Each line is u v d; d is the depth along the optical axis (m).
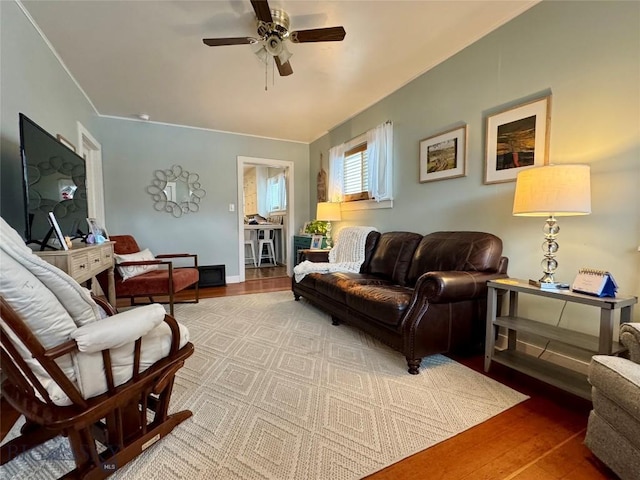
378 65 2.83
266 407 1.52
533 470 1.14
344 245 3.66
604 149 1.75
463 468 1.15
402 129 3.27
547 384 1.76
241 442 1.27
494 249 2.14
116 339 0.98
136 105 3.70
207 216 4.73
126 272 3.00
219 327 2.75
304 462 1.17
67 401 0.98
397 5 2.04
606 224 1.75
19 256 0.90
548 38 1.99
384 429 1.36
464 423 1.41
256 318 3.01
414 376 1.84
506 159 2.26
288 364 2.01
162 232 4.46
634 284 1.65
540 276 2.07
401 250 2.91
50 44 2.37
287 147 5.33
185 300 3.75
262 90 3.31
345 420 1.42
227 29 2.26
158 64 2.73
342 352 2.20
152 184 4.36
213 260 4.79
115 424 1.10
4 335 0.86
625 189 1.67
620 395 1.04
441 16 2.17
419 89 3.02
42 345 0.90
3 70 1.71
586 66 1.81
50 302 0.93
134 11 2.04
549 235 1.78
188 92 3.33
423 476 1.11
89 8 1.99
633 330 1.21
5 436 1.34
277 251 7.21
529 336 2.15
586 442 1.21
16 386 1.08
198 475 1.10
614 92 1.70
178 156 4.50
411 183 3.18
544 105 2.01
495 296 1.88
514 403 1.57
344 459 1.19
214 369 1.94
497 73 2.31
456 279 1.88
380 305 2.06
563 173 1.59
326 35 2.01
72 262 1.58
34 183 1.65
